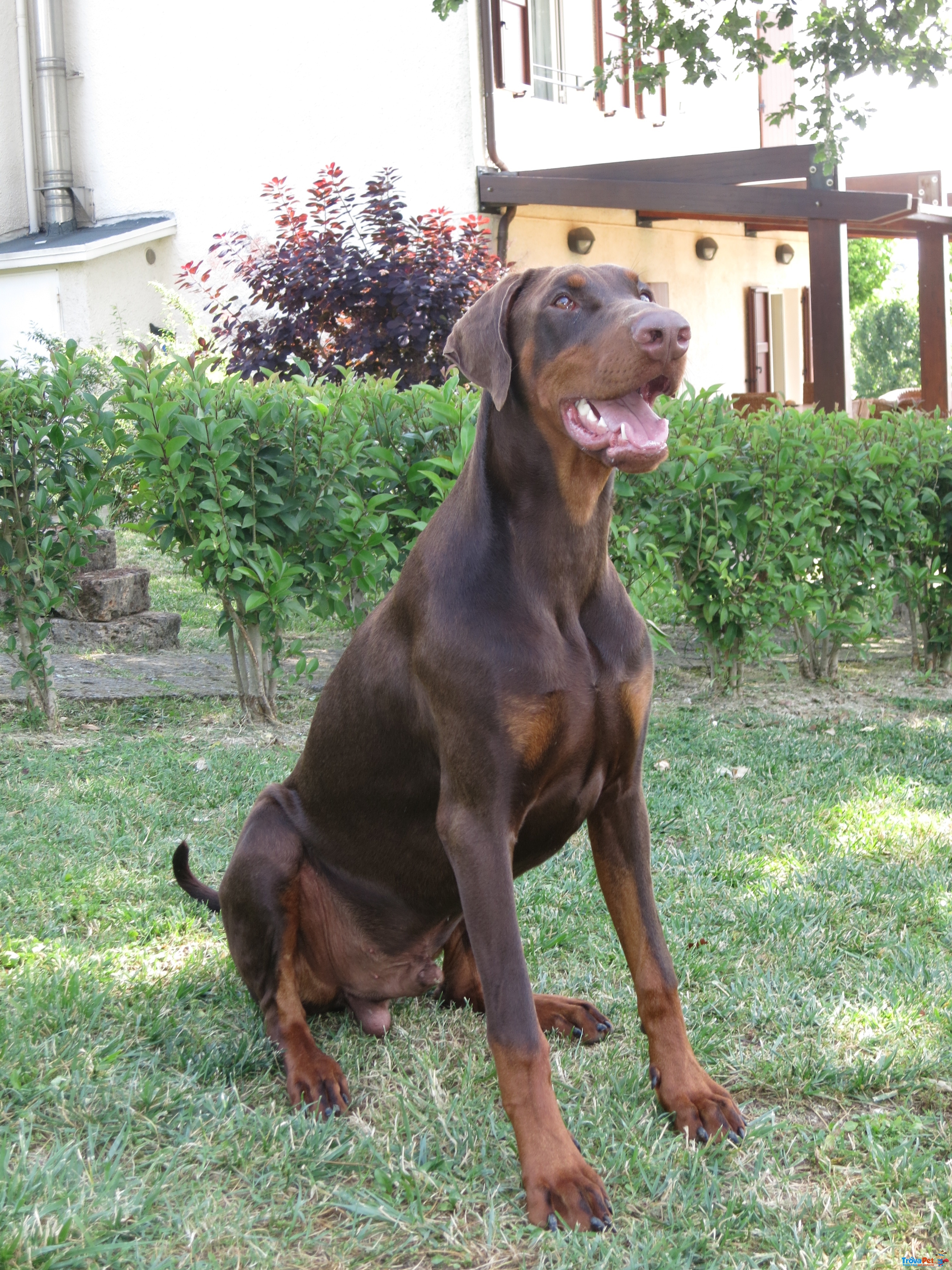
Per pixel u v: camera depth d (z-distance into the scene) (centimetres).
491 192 1216
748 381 1741
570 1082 267
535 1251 207
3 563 573
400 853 274
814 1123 251
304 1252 206
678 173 1081
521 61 1295
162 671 709
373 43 1285
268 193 1120
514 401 247
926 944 342
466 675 238
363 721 270
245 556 574
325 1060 263
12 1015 280
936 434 697
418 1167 229
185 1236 206
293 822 289
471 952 310
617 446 227
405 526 601
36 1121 241
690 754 555
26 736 568
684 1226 214
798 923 353
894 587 710
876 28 820
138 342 1170
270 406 562
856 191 992
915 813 461
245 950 281
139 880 386
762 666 750
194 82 1429
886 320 3148
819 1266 200
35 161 1569
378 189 1041
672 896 377
